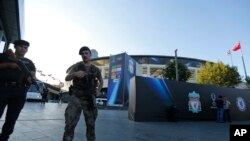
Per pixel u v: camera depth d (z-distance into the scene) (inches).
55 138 188.5
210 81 1733.5
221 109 492.7
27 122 275.0
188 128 337.7
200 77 1823.3
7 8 505.0
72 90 128.9
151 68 2485.2
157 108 439.8
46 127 245.9
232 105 583.8
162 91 457.7
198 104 510.9
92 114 128.8
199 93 520.1
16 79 129.6
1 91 125.7
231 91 593.3
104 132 246.1
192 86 511.8
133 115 415.2
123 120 415.5
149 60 2508.6
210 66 1817.2
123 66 1245.7
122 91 1205.7
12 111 131.0
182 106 482.0
